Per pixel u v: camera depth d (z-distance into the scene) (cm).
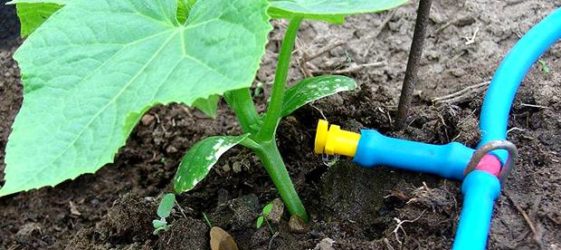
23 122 30
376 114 43
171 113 47
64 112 29
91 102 29
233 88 26
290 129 43
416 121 43
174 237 39
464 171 36
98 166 28
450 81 45
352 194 39
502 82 39
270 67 48
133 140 46
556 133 40
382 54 48
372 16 49
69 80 30
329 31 49
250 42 27
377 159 38
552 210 36
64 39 31
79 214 44
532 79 43
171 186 43
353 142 38
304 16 31
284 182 38
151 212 41
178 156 45
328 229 38
